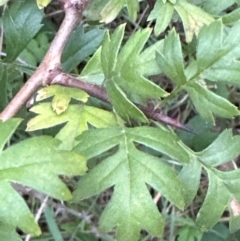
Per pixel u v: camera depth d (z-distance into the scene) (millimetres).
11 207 114
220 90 230
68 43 177
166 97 140
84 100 137
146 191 131
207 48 137
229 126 258
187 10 159
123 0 157
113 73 136
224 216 247
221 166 217
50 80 138
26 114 165
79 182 132
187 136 245
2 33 229
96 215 251
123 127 138
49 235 244
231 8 205
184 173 146
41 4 150
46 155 118
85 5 144
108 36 139
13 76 186
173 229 242
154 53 139
